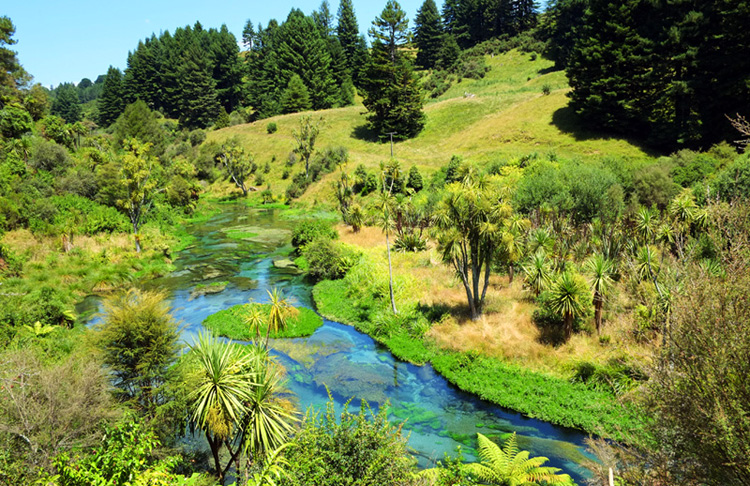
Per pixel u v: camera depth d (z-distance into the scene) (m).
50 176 57.66
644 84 64.19
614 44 66.88
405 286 34.84
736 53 52.91
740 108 54.12
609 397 20.08
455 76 134.62
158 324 16.94
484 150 78.06
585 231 38.00
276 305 21.75
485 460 16.20
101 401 14.34
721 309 6.96
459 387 23.11
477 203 26.16
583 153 68.31
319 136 109.44
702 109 58.00
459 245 27.62
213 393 13.97
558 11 119.12
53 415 12.77
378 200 32.16
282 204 89.75
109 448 10.39
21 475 10.78
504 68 131.62
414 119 98.00
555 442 18.33
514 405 21.03
